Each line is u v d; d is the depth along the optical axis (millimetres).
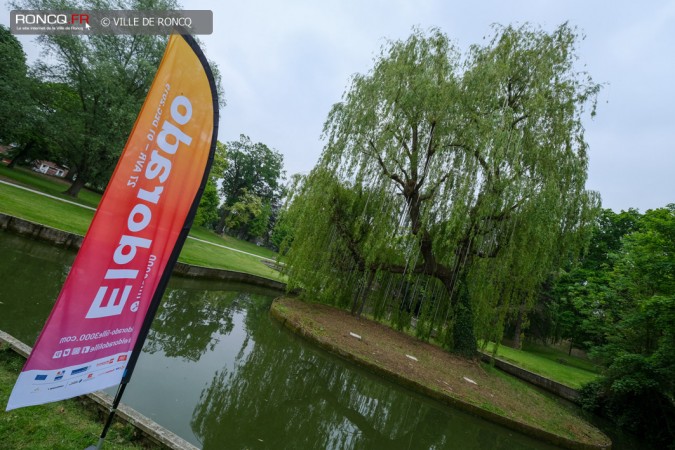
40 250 10391
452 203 11297
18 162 29328
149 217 2338
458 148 11445
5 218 10117
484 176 11141
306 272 12398
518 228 10969
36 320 5805
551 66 11594
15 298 6445
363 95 12133
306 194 12922
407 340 12391
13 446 2584
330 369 8570
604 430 11172
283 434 5270
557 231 10656
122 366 2416
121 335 2355
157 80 2270
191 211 2535
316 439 5453
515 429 7590
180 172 2455
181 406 5035
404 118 12109
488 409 7859
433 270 12672
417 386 8219
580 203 11148
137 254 2318
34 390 1899
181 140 2428
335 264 13688
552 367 17984
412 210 12891
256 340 9312
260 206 49094
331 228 13156
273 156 55938
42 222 11531
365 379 8547
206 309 11070
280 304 13055
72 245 11398
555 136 11039
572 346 25922
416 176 12664
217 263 18703
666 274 10516
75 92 20109
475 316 11141
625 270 13391
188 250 19094
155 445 3252
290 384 7273
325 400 7109
